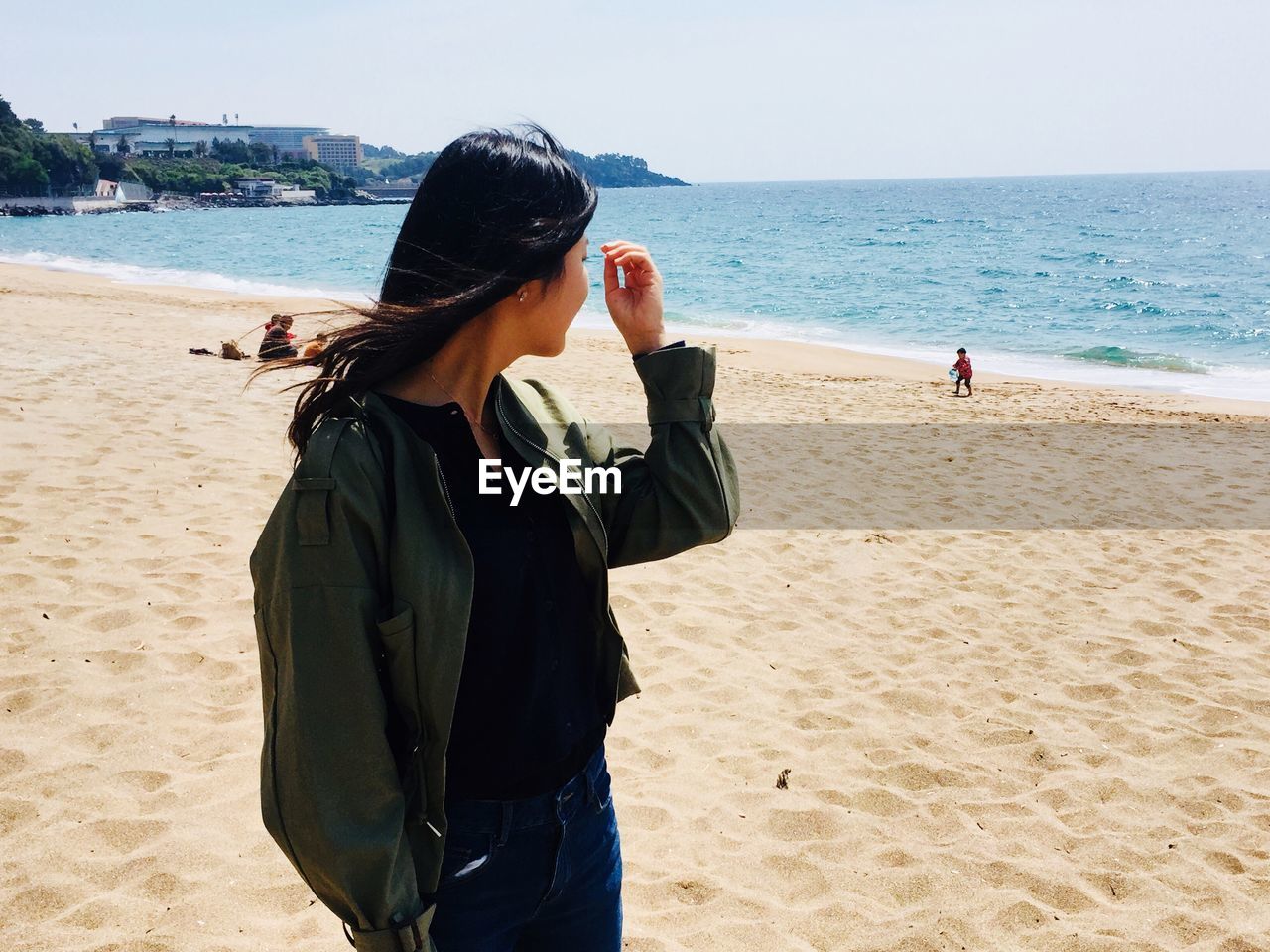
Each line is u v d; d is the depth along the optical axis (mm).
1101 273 44812
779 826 3754
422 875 1246
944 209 129375
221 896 3109
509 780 1297
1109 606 6258
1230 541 7664
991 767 4277
